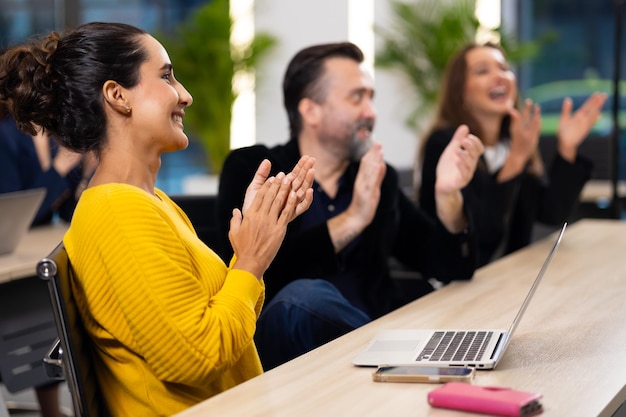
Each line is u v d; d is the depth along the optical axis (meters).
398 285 3.07
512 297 2.50
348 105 2.87
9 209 3.14
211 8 7.64
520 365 1.77
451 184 2.69
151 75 1.80
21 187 3.90
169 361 1.65
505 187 3.46
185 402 1.72
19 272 3.00
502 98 3.67
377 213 2.88
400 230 3.05
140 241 1.65
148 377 1.72
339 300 2.49
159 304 1.64
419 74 7.64
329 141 2.88
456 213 2.74
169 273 1.65
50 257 1.62
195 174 8.77
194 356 1.65
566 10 8.51
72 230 1.73
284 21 7.83
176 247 1.69
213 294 1.79
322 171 2.91
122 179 1.79
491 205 3.44
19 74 1.79
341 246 2.73
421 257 3.02
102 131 1.79
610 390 1.61
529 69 8.61
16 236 3.24
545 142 6.00
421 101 7.64
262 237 1.82
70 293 1.68
